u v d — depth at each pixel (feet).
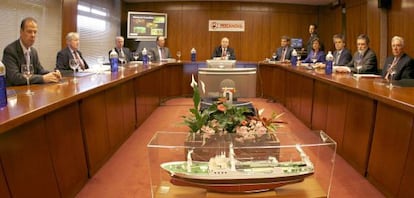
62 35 19.45
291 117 17.88
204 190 6.20
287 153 6.77
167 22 30.58
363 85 10.12
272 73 22.70
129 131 13.80
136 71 14.47
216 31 30.76
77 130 8.60
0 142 5.48
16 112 5.78
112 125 11.42
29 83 9.20
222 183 6.03
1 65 6.17
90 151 9.41
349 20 27.50
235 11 30.60
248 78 10.55
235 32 30.83
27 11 17.06
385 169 8.49
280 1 30.07
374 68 14.70
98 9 25.17
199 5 30.48
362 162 9.75
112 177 9.55
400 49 12.75
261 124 7.73
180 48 30.86
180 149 6.82
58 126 7.54
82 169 8.87
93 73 13.08
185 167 6.35
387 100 7.89
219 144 6.88
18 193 5.92
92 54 24.47
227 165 6.21
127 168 10.24
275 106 20.81
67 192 7.88
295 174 6.17
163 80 22.08
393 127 8.18
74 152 8.38
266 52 31.07
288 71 19.39
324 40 31.22
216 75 10.39
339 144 11.55
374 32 21.84
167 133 7.65
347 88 10.14
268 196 6.12
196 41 30.81
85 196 8.39
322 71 15.11
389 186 8.28
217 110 7.88
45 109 6.36
